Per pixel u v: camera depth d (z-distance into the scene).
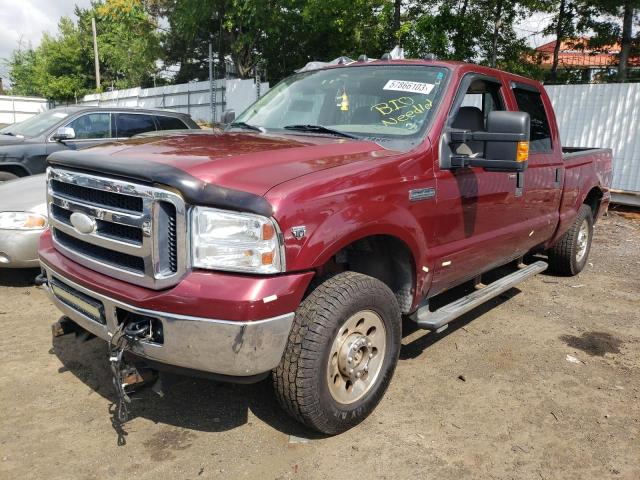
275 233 2.51
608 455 2.99
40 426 3.07
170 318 2.51
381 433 3.12
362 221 2.87
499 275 6.04
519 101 4.64
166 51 34.19
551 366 4.05
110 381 3.59
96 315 2.85
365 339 3.03
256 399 3.44
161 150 2.96
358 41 21.20
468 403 3.48
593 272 6.66
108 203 2.76
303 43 24.16
